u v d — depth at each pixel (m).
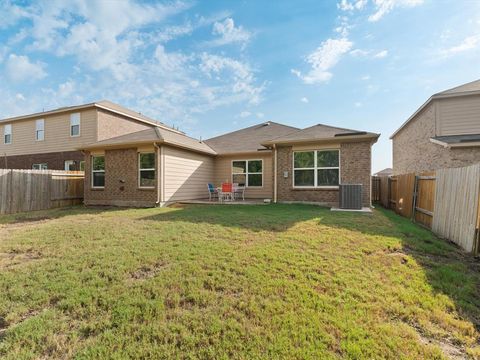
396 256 4.27
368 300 2.88
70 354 2.09
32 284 3.23
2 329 2.43
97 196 12.84
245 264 3.79
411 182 8.43
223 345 2.18
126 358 2.04
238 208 9.95
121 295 2.94
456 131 12.07
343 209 9.55
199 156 14.19
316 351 2.11
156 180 11.45
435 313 2.68
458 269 3.89
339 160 11.05
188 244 4.75
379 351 2.12
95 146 12.42
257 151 14.41
